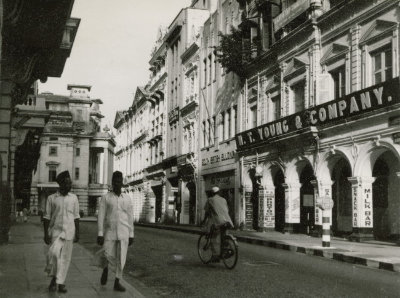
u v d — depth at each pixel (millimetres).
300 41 26062
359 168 20828
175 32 51906
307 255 16172
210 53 40688
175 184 51156
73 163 93438
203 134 42062
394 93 18422
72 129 92812
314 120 23453
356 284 9922
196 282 10148
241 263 13242
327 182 23656
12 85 18875
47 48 20000
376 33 20531
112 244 8430
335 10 22875
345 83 22578
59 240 8102
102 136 97938
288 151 26766
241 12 34969
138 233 27766
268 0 29641
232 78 35750
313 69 24688
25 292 8047
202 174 41406
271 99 30031
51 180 91250
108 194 8594
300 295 8688
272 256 15328
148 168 61375
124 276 11117
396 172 20172
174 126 51812
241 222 32750
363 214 20625
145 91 65750
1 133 18172
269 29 30266
